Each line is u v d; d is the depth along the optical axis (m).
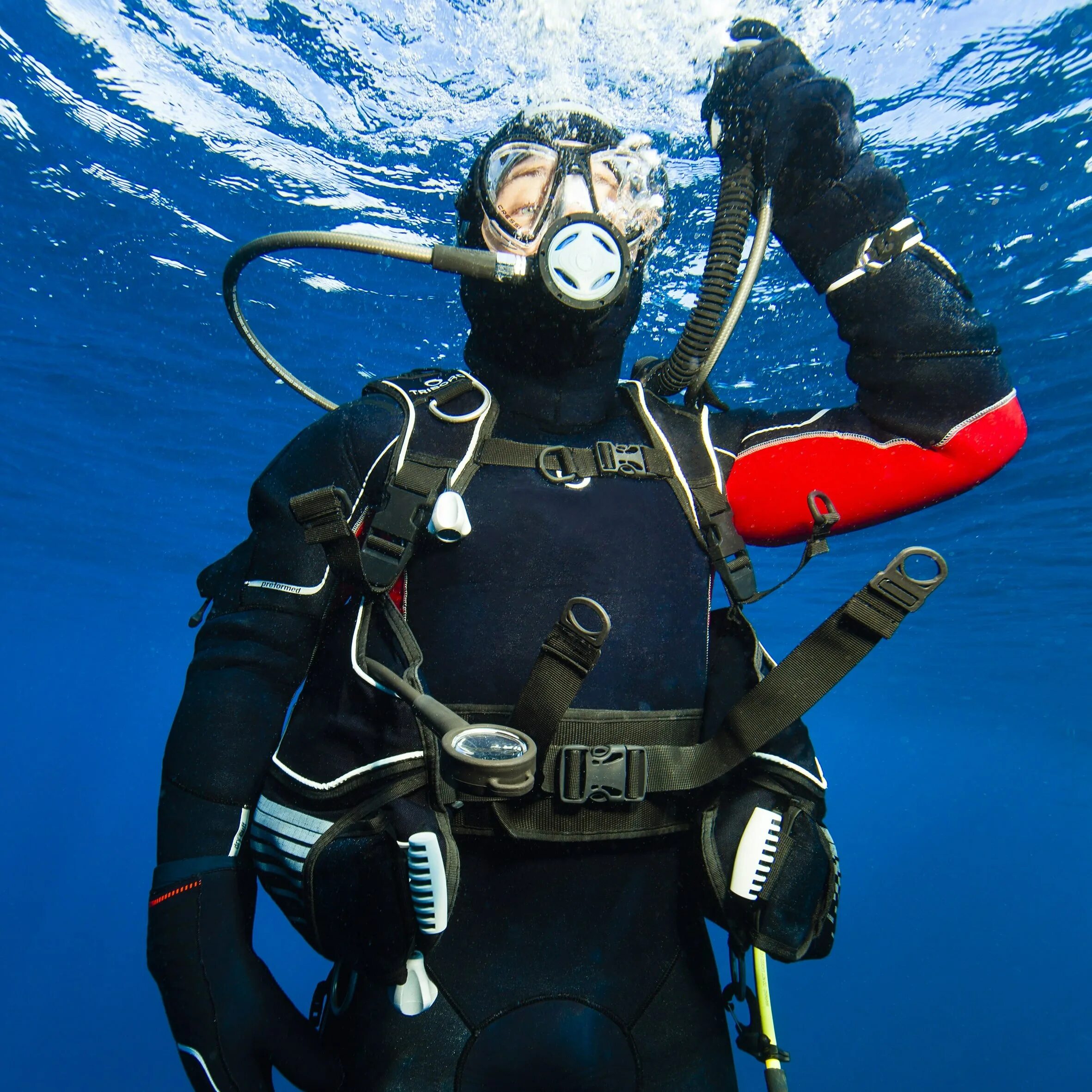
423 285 8.70
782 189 1.77
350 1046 1.40
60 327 10.98
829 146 1.70
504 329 1.61
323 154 7.28
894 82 5.75
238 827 1.29
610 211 1.67
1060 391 9.89
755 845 1.39
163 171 8.00
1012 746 56.88
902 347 1.71
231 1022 1.21
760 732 1.38
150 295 9.97
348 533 1.29
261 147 7.43
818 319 8.17
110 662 51.59
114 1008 23.53
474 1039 1.34
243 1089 1.21
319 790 1.29
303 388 1.86
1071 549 14.78
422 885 1.18
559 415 1.63
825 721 54.09
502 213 1.63
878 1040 26.89
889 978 33.72
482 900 1.38
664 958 1.46
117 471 15.89
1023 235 7.31
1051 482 12.04
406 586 1.43
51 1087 19.44
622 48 4.23
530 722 1.27
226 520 18.17
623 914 1.43
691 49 4.00
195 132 7.42
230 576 1.52
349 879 1.22
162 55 6.71
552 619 1.40
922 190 6.80
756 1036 1.50
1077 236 7.29
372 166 7.27
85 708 96.38
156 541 20.61
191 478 15.78
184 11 6.23
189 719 1.32
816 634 1.42
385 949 1.20
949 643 24.67
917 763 85.50
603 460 1.54
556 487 1.49
